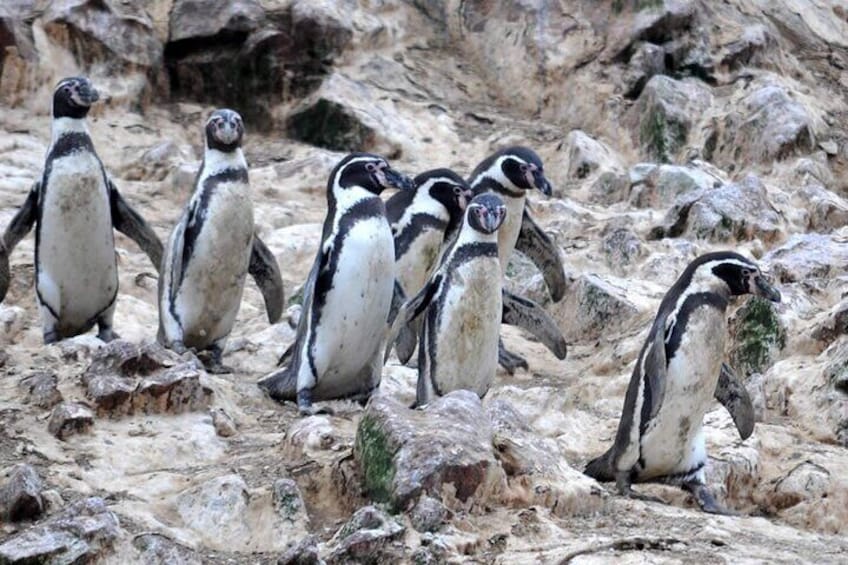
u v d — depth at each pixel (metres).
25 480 11.74
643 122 26.58
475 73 28.77
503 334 19.59
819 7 31.61
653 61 27.50
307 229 22.19
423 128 26.84
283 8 27.86
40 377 14.21
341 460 12.31
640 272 20.78
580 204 24.41
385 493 11.72
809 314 18.42
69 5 26.78
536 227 18.78
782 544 12.16
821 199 23.58
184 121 26.94
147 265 20.86
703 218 22.12
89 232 16.38
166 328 16.23
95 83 26.62
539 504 12.12
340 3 28.14
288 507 11.80
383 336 15.21
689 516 12.73
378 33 28.34
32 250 20.30
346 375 15.19
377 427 12.05
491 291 14.55
